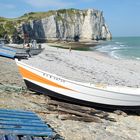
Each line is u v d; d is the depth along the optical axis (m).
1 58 35.72
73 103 18.45
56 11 176.88
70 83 18.09
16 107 14.70
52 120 14.05
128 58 72.38
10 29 111.69
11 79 22.09
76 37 183.88
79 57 60.00
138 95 18.28
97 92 18.03
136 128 16.19
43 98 18.11
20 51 44.19
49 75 18.22
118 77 36.62
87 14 192.38
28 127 10.79
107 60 60.97
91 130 13.93
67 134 12.60
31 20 141.88
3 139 9.38
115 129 15.19
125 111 18.84
